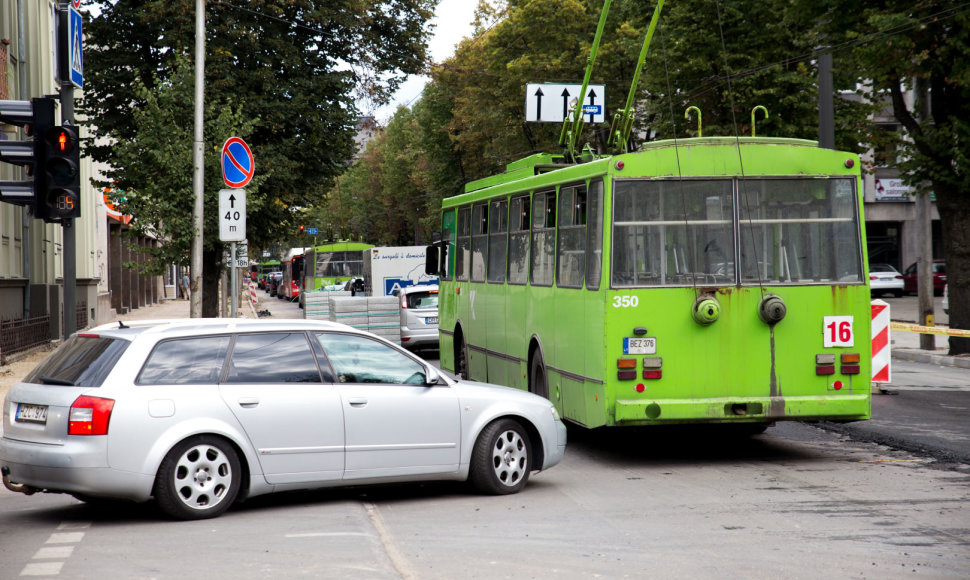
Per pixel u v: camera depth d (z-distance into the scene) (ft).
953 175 76.38
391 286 127.95
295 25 104.22
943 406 55.62
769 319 37.81
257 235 104.37
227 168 64.08
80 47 39.78
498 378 53.52
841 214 38.86
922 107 84.84
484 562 24.11
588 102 109.50
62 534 27.63
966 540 26.25
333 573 22.99
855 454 41.32
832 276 38.70
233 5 99.14
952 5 68.03
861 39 71.82
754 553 24.97
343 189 338.75
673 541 26.32
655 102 107.65
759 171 38.47
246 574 23.00
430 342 91.04
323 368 30.94
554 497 32.71
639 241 37.73
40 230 103.50
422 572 23.13
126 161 77.36
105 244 157.17
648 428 48.83
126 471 27.84
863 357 38.68
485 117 156.04
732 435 47.06
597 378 37.96
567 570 23.39
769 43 92.48
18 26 100.32
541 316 45.47
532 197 47.39
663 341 37.65
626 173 37.76
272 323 30.96
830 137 75.25
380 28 110.63
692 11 93.61
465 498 32.68
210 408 28.99
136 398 28.22
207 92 96.02
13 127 90.12
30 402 29.07
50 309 103.40
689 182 38.11
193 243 73.77
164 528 27.99
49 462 27.86
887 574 22.97
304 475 30.17
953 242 79.15
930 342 88.33
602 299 37.52
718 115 96.43
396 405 31.48
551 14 142.00
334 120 104.63
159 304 223.92
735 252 38.14
